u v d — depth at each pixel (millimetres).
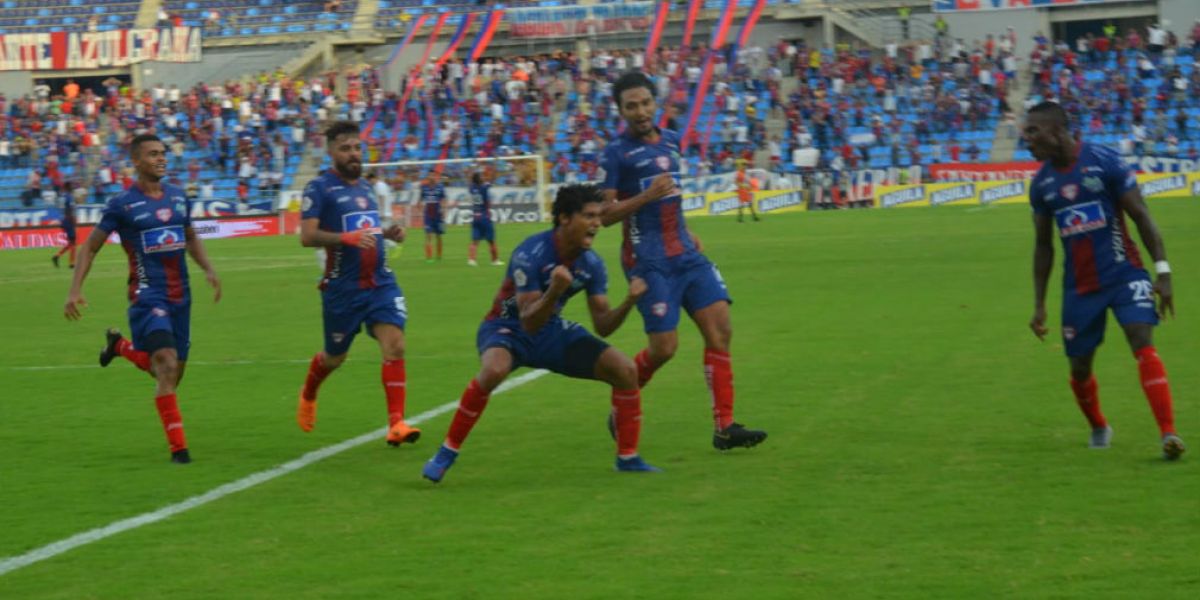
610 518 11352
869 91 87500
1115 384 17531
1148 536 10148
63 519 11961
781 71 92188
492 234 47656
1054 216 13586
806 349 22281
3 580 9992
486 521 11414
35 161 89750
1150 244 13031
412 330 27547
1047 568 9430
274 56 100562
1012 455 13391
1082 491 11688
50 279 48188
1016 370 19141
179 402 19203
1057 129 13156
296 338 26984
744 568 9719
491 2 100562
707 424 15938
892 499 11672
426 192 50000
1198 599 8648
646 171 14406
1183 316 24094
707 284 14398
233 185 88000
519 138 88688
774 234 56000
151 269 15336
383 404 18516
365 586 9562
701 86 87812
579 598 9133
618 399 13250
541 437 15430
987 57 86438
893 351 21625
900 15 93562
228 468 14195
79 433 16797
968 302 28531
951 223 58281
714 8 96062
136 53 98312
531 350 13086
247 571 10039
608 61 91812
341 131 15789
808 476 12758
